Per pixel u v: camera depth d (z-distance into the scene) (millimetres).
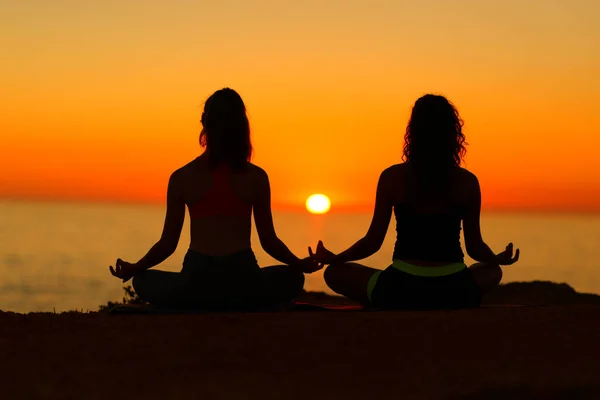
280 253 8102
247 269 7855
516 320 6734
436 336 6145
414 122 7863
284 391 4875
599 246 167250
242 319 6840
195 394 4828
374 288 8008
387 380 5066
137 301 15258
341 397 4766
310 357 5590
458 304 7918
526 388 4883
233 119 7793
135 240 182250
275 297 8133
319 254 8188
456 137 7902
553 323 6613
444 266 7883
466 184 7902
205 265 7793
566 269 90812
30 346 5938
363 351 5730
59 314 7656
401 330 6340
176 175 7926
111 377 5168
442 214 7875
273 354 5676
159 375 5207
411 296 7859
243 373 5246
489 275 8273
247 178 7883
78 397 4809
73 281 72625
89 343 6012
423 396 4770
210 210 7832
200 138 7957
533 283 17203
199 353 5711
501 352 5676
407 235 7938
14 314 7543
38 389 4945
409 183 7836
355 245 8125
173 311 7840
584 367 5277
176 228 7984
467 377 5086
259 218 8031
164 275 8039
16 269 88688
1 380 5129
